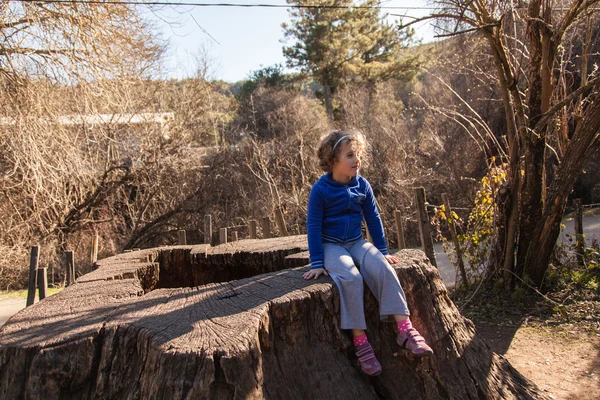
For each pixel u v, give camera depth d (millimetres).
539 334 5383
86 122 13055
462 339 3256
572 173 6195
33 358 2447
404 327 2803
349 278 2850
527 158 6434
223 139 18016
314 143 17828
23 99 11508
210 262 4746
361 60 30844
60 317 2828
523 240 6621
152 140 15727
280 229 7926
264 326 2598
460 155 14742
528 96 6465
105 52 12031
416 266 3133
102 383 2479
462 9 5891
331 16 30188
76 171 13000
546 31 6031
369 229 3338
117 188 14734
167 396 2178
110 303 3037
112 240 14641
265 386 2543
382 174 14906
